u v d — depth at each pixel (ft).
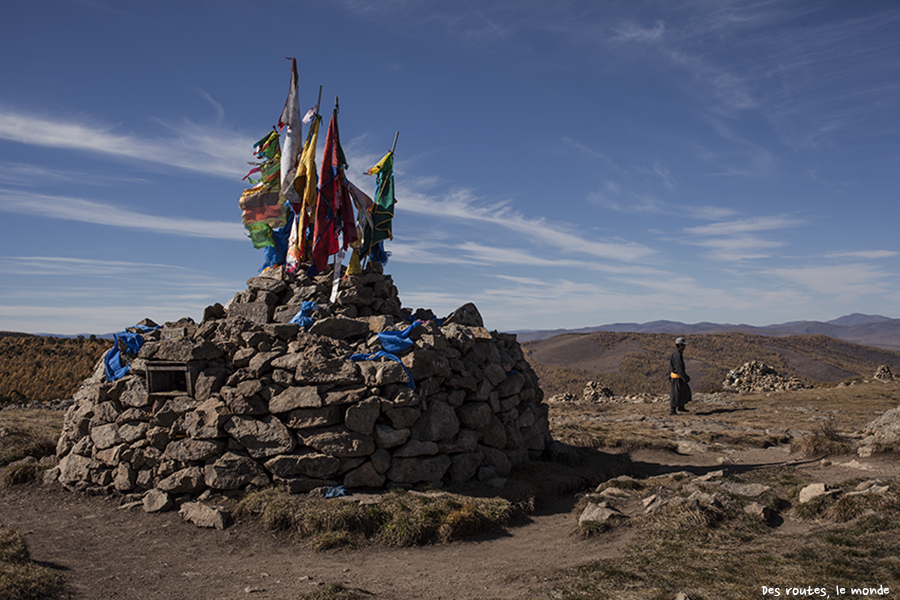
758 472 32.48
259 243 40.52
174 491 30.22
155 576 21.99
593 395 98.17
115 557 24.07
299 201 38.34
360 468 29.48
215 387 31.53
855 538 20.12
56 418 59.41
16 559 21.54
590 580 19.30
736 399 80.43
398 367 30.96
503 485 31.91
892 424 36.68
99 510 30.60
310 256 39.37
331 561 23.40
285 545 25.17
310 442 29.32
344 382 30.27
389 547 24.86
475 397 34.42
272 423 29.89
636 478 37.14
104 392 34.17
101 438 33.55
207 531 26.91
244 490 29.48
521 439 38.11
